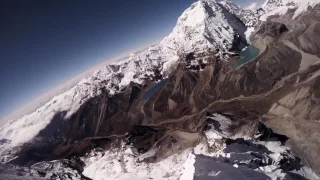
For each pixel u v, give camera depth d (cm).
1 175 13012
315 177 10112
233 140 12338
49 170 16225
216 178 8138
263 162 10119
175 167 13125
